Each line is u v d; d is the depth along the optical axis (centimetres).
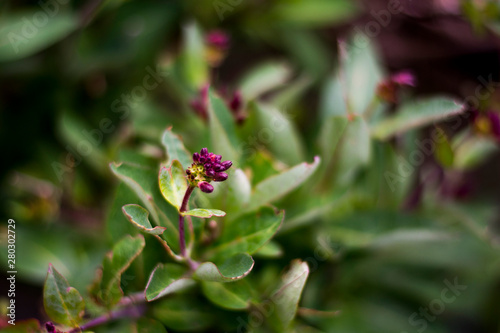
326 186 42
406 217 43
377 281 46
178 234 36
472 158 47
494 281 48
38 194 49
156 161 41
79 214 49
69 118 48
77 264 45
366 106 45
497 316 48
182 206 34
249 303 37
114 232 37
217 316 38
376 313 45
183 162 36
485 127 44
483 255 46
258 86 47
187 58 46
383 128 44
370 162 44
